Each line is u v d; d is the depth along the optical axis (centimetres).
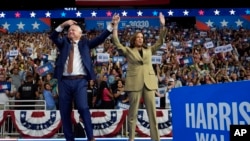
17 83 1355
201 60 1602
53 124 975
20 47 1747
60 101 445
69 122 451
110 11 1920
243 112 160
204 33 1898
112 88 1143
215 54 1647
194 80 1331
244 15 1950
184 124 218
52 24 1928
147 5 1927
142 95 513
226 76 1388
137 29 1916
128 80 512
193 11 1934
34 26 1917
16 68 1406
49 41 1781
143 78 506
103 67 1383
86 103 439
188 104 212
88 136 430
